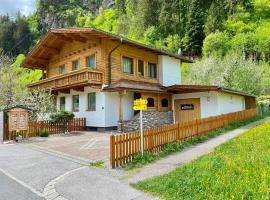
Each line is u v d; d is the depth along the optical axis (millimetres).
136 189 7141
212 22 71688
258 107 35031
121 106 20375
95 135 18469
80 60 23703
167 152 11609
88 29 19938
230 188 6258
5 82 30688
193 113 23922
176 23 82938
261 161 8125
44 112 22234
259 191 5914
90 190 7234
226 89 22531
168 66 27406
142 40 85000
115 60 22141
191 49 73250
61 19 131750
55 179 8438
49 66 28391
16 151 13195
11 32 102312
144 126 21578
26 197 6941
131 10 105125
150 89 22531
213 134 16312
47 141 16141
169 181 7191
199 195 6180
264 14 74625
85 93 23047
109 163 10172
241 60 45562
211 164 8258
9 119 16562
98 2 145625
